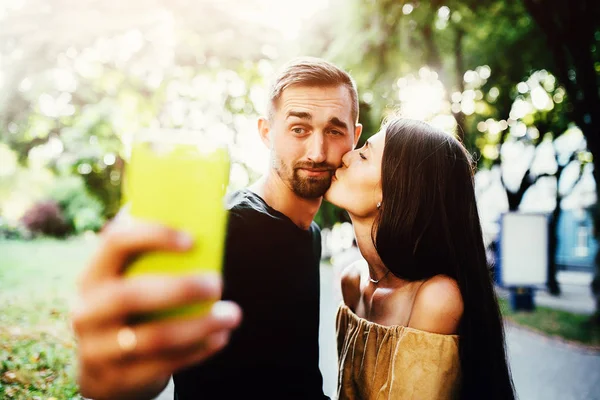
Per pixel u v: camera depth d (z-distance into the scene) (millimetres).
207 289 602
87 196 23375
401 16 7070
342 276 2406
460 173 1935
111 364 593
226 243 1858
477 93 14273
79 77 10023
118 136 12195
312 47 8086
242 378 1846
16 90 10234
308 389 2086
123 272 604
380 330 1852
